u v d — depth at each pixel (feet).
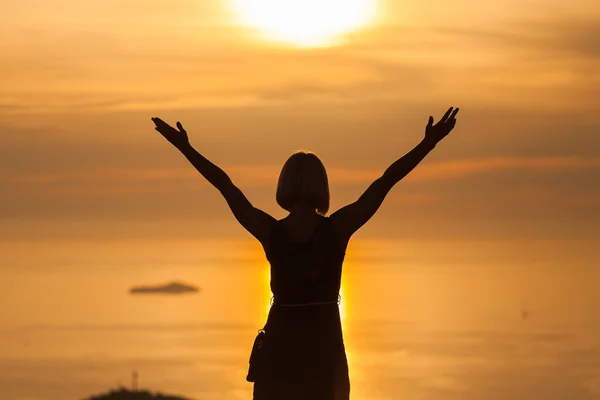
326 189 33.78
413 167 33.35
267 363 33.17
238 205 33.88
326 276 33.06
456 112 33.63
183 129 34.86
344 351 33.42
